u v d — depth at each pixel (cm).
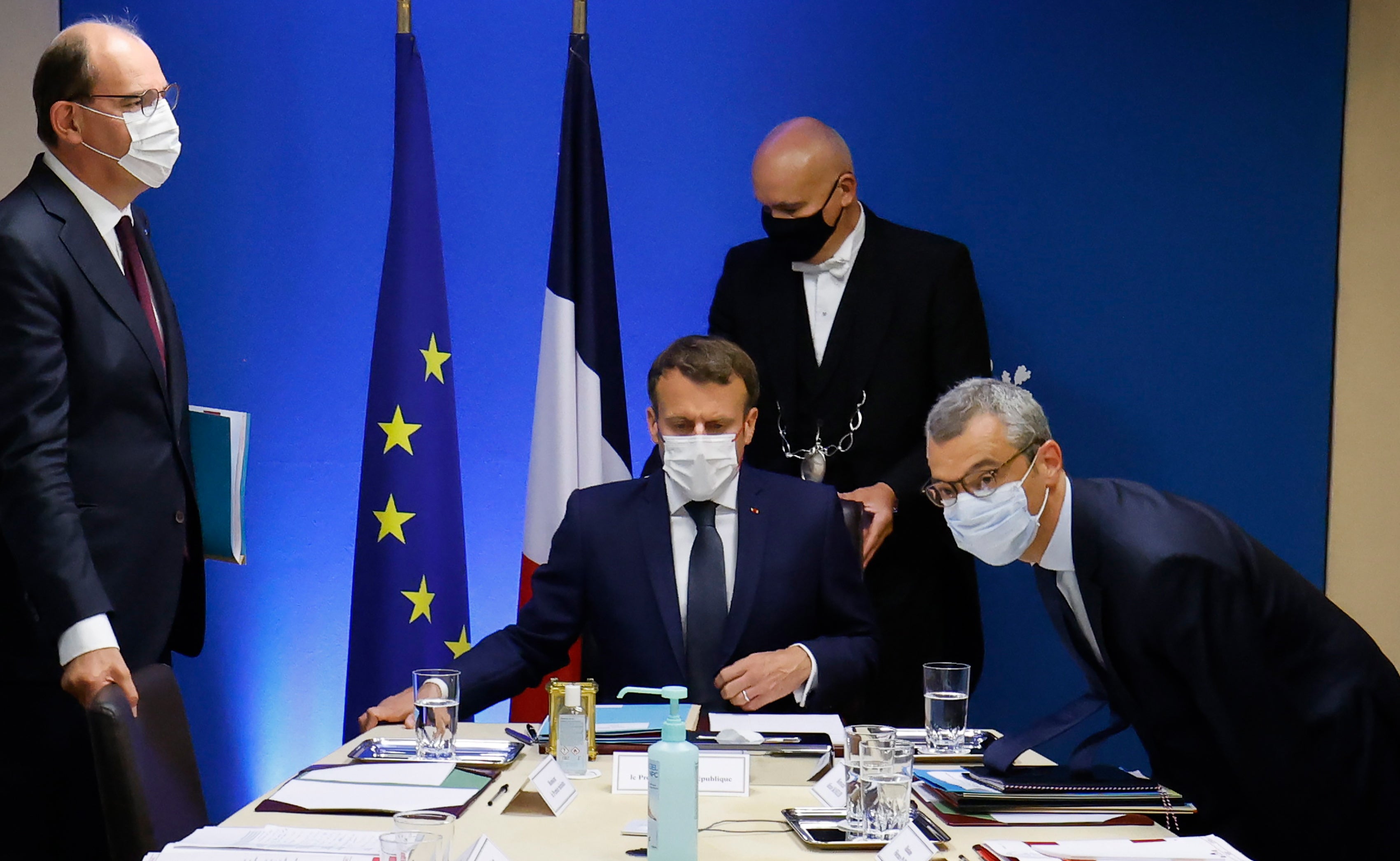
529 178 360
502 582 359
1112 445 350
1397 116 344
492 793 168
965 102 350
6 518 212
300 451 358
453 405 323
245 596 357
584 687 182
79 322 224
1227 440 350
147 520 231
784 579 227
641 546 228
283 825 150
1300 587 186
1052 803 161
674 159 356
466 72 358
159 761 173
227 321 358
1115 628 182
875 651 225
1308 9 346
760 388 308
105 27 234
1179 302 349
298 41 356
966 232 351
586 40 328
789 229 295
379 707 212
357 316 359
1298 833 185
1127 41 348
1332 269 348
